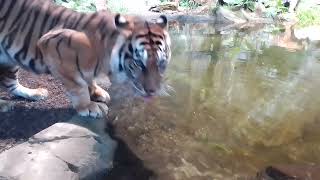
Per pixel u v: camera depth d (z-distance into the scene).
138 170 1.26
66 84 1.43
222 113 1.64
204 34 3.12
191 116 1.59
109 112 1.53
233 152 1.38
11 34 1.51
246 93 1.85
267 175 1.24
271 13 3.95
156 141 1.40
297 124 1.61
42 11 1.49
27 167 1.14
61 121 1.46
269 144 1.46
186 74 2.03
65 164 1.19
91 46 1.36
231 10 3.91
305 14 3.93
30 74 1.94
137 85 1.30
